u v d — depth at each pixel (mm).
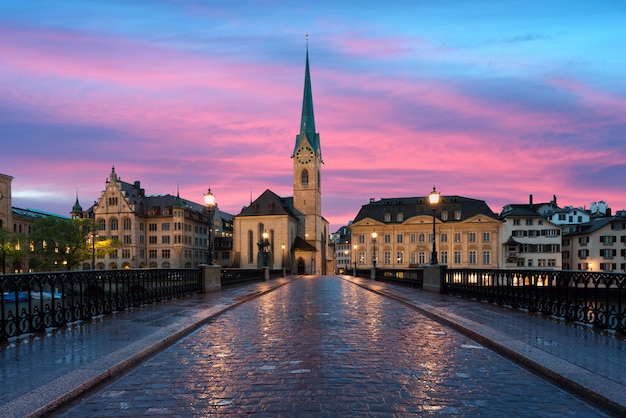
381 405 5289
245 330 10484
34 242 67562
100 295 12352
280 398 5547
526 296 13227
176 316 12141
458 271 18953
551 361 6836
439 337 9469
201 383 6211
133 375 6656
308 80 101250
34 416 4918
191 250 101438
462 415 5000
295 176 99062
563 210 88562
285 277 55094
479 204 79812
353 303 16828
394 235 80688
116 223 93812
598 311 9945
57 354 7480
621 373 6219
